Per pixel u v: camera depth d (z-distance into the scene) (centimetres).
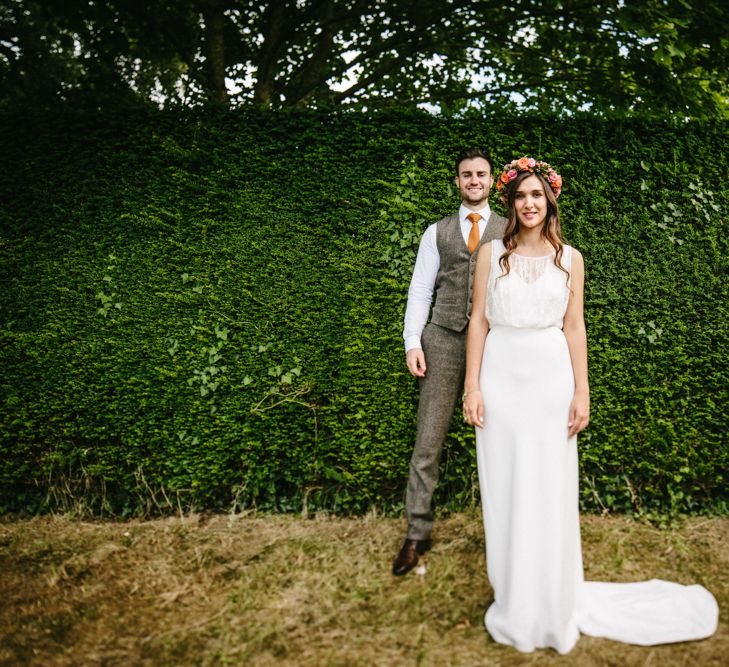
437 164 328
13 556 291
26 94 554
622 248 326
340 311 330
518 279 230
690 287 325
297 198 331
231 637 223
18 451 340
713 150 330
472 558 278
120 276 335
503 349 232
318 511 336
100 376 336
